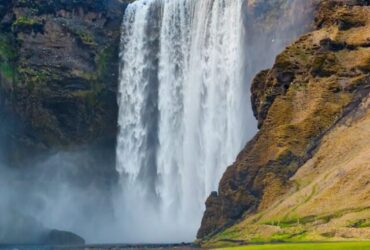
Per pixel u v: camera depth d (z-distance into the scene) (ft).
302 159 440.04
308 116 455.63
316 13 539.70
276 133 456.86
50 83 634.02
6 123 625.82
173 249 413.80
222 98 622.95
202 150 628.69
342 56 474.90
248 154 461.37
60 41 650.02
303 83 473.67
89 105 649.61
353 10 496.23
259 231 394.52
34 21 646.74
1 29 649.20
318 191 396.37
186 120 645.92
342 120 444.14
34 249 505.66
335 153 423.64
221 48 630.33
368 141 411.34
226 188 460.96
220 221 453.17
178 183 640.99
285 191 427.74
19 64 636.48
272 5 602.85
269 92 482.28
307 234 361.92
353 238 337.93
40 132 634.84
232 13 625.82
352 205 366.63
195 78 646.33
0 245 549.54
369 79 453.58
